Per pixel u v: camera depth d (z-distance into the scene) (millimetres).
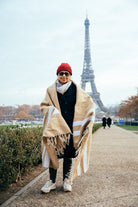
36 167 5465
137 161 6016
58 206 2840
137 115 59906
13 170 3955
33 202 2969
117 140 12430
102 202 2982
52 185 3395
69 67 3443
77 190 3490
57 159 3174
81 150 3002
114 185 3771
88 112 3242
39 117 110312
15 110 121500
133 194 3305
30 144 4863
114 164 5617
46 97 3451
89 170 4965
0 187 3689
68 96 3355
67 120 3293
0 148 3723
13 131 4992
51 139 3000
